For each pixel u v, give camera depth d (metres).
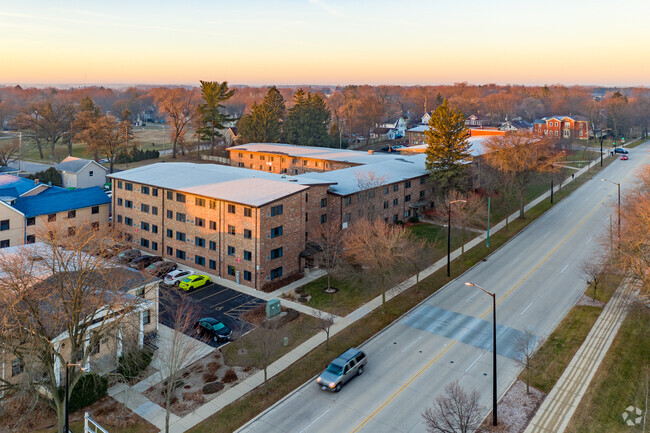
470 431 30.08
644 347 39.47
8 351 29.58
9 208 60.47
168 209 62.53
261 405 33.31
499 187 83.19
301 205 57.50
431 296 51.09
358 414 32.16
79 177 97.75
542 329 43.50
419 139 143.75
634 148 159.38
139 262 58.56
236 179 63.00
